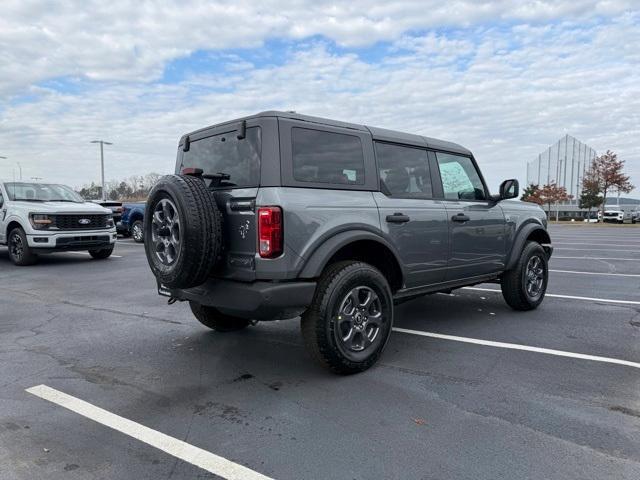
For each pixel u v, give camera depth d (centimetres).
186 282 368
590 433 295
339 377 392
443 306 652
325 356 376
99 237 1137
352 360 387
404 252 442
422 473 254
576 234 2458
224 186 394
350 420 316
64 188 1238
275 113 371
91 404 343
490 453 273
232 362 431
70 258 1236
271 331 532
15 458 270
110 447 283
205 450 279
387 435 295
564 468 258
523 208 619
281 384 378
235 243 372
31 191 1171
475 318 583
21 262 1077
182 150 462
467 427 304
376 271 403
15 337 512
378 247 428
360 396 354
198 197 363
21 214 1066
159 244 397
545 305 658
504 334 512
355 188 411
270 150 364
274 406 338
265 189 358
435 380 383
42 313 622
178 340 500
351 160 414
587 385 370
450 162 523
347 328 389
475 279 543
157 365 424
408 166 470
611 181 5088
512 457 269
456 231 501
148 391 366
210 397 354
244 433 299
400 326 546
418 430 301
